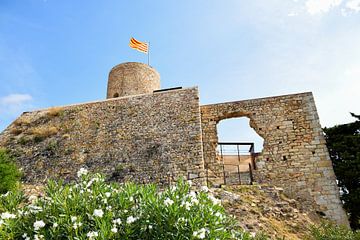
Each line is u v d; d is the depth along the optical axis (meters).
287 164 14.42
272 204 11.98
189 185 5.55
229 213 10.45
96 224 4.32
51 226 4.58
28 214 4.90
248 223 9.86
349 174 14.09
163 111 16.70
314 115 15.24
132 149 15.16
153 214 4.60
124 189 5.55
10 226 4.44
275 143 15.08
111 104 18.22
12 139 17.66
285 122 15.47
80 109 18.52
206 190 5.66
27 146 16.84
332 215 12.74
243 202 11.47
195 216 4.50
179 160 14.02
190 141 14.66
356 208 13.09
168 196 5.14
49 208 4.84
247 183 14.91
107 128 16.69
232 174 15.52
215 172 15.06
